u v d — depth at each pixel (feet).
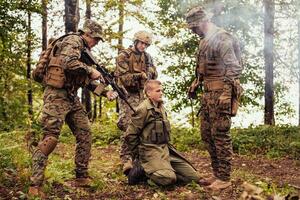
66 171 20.92
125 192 18.44
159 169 18.65
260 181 20.07
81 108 18.67
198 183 19.43
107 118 49.44
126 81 22.82
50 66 17.30
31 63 61.77
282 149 31.78
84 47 17.92
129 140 19.57
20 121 36.22
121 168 22.48
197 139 34.45
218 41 17.89
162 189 18.67
